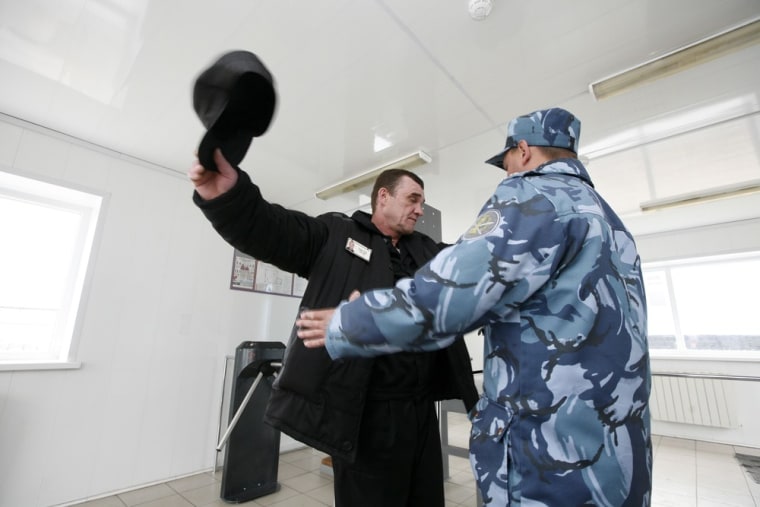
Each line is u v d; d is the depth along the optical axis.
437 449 1.03
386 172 1.14
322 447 0.80
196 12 1.53
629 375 0.51
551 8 1.49
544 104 2.10
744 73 1.86
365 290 0.92
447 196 3.44
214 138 0.57
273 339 3.62
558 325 0.52
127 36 1.66
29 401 2.20
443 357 1.03
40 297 2.51
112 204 2.68
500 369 0.56
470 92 2.01
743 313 4.29
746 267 4.35
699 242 4.39
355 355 0.56
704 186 3.17
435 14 1.52
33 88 2.04
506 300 0.53
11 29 1.63
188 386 2.92
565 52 1.72
